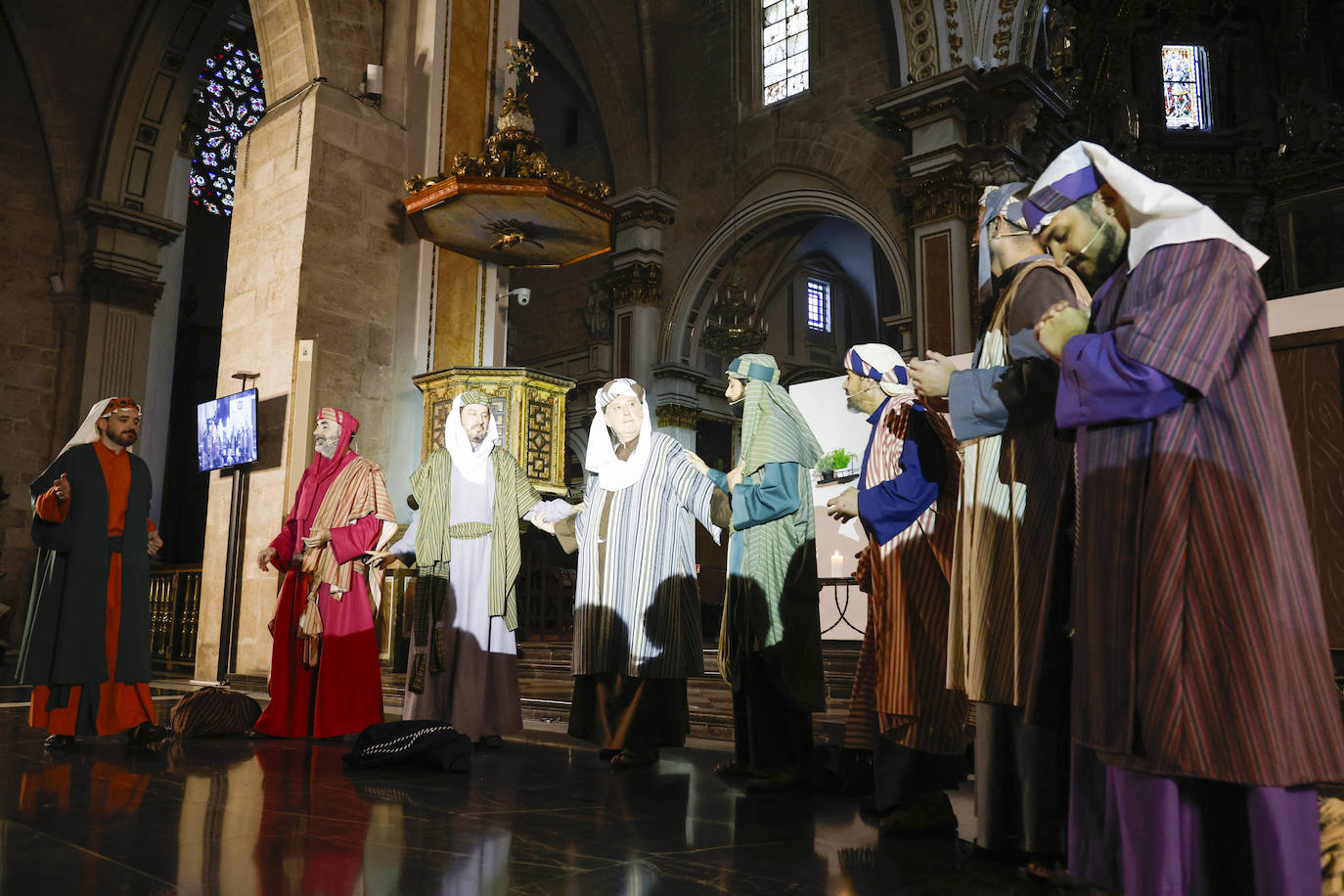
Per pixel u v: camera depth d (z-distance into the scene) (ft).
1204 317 5.10
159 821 9.30
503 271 29.89
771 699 11.82
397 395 28.14
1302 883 4.78
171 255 48.37
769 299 77.71
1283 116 64.95
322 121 27.37
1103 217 6.11
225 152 69.46
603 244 27.71
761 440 11.82
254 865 7.62
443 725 13.33
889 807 9.33
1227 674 4.81
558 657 24.09
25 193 44.39
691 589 13.94
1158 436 5.21
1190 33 68.44
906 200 53.83
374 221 28.35
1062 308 5.94
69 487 14.15
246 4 66.39
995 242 7.67
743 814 10.09
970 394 7.16
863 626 26.18
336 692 16.14
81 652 13.98
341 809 10.05
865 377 10.26
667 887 7.14
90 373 43.93
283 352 26.35
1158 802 5.08
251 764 13.21
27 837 8.52
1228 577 4.90
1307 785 4.92
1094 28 65.82
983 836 7.82
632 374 65.87
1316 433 14.62
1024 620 7.10
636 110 68.13
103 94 45.78
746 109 64.69
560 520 15.05
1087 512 5.49
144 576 14.96
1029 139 53.52
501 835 8.88
